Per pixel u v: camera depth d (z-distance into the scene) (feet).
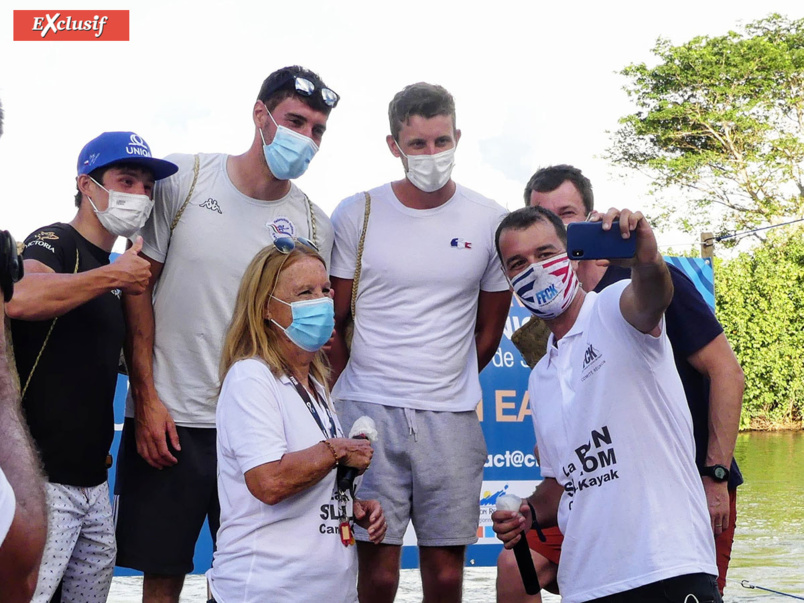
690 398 10.99
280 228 12.19
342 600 9.04
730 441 10.52
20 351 10.77
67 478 10.91
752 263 62.03
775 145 83.66
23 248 11.25
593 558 8.77
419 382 12.93
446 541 12.93
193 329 12.05
